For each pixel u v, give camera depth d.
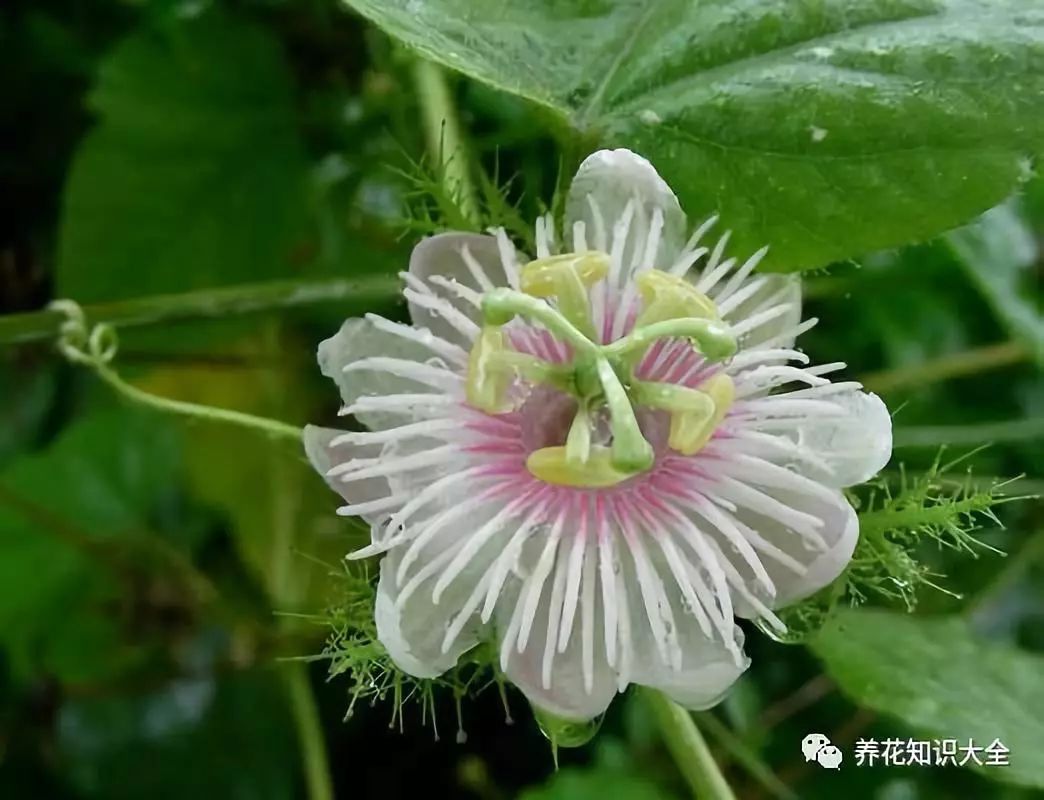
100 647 0.14
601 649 0.08
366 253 0.14
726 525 0.08
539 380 0.08
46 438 0.15
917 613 0.14
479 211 0.10
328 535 0.13
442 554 0.08
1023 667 0.11
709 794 0.10
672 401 0.08
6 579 0.14
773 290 0.09
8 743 0.14
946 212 0.09
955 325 0.15
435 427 0.08
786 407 0.08
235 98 0.14
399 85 0.13
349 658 0.08
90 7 0.14
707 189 0.09
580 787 0.13
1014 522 0.15
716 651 0.08
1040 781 0.10
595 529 0.08
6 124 0.14
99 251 0.14
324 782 0.13
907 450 0.14
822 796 0.14
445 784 0.14
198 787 0.14
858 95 0.09
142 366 0.14
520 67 0.09
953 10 0.09
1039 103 0.09
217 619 0.14
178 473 0.14
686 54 0.09
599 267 0.08
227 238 0.14
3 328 0.11
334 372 0.08
